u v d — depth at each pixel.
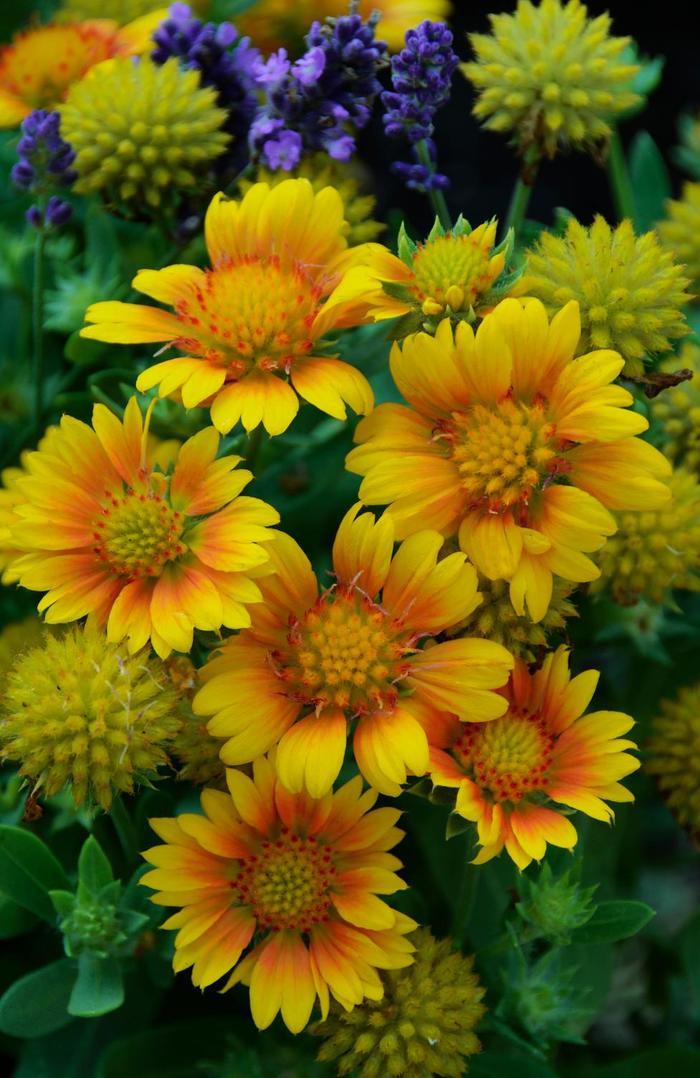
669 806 0.60
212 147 0.58
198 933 0.50
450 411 0.50
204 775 0.52
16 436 0.68
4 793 0.59
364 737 0.49
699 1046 0.71
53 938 0.63
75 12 0.68
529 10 0.57
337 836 0.50
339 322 0.51
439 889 0.63
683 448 0.58
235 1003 0.63
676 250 0.62
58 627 0.56
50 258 0.68
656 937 0.74
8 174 0.72
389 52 0.68
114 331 0.51
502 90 0.56
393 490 0.49
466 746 0.50
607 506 0.49
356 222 0.58
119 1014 0.59
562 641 0.55
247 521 0.49
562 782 0.50
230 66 0.59
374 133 0.98
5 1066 0.67
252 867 0.50
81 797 0.49
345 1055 0.52
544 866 0.52
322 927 0.50
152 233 0.64
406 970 0.52
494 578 0.48
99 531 0.50
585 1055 0.69
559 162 1.02
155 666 0.50
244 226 0.52
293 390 0.51
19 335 0.73
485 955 0.54
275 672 0.49
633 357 0.52
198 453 0.50
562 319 0.49
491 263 0.50
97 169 0.58
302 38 0.69
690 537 0.55
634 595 0.56
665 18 1.07
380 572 0.49
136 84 0.58
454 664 0.49
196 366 0.50
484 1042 0.59
